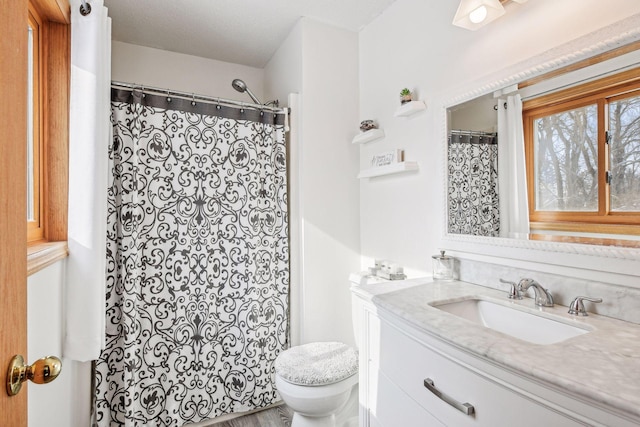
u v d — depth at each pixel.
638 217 0.97
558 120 1.17
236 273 2.02
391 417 1.20
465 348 0.85
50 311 1.17
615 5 1.03
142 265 1.79
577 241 1.11
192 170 1.92
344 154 2.34
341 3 2.06
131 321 1.70
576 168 1.12
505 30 1.36
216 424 1.93
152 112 1.83
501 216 1.36
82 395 1.59
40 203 1.33
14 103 0.53
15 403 0.53
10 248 0.52
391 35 2.05
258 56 2.75
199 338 1.91
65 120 1.39
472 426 0.85
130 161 1.75
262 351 2.08
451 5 1.62
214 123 1.98
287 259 2.18
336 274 2.29
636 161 0.97
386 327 1.23
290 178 2.25
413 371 1.08
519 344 0.83
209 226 1.96
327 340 2.25
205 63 2.77
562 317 1.03
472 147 1.49
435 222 1.70
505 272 1.35
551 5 1.20
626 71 1.00
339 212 2.31
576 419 0.65
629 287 0.99
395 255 2.00
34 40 1.29
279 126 2.18
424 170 1.77
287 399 1.54
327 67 2.29
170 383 1.83
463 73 1.55
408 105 1.75
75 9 1.34
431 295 1.30
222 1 2.05
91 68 1.35
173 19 2.23
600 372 0.68
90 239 1.35
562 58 1.14
